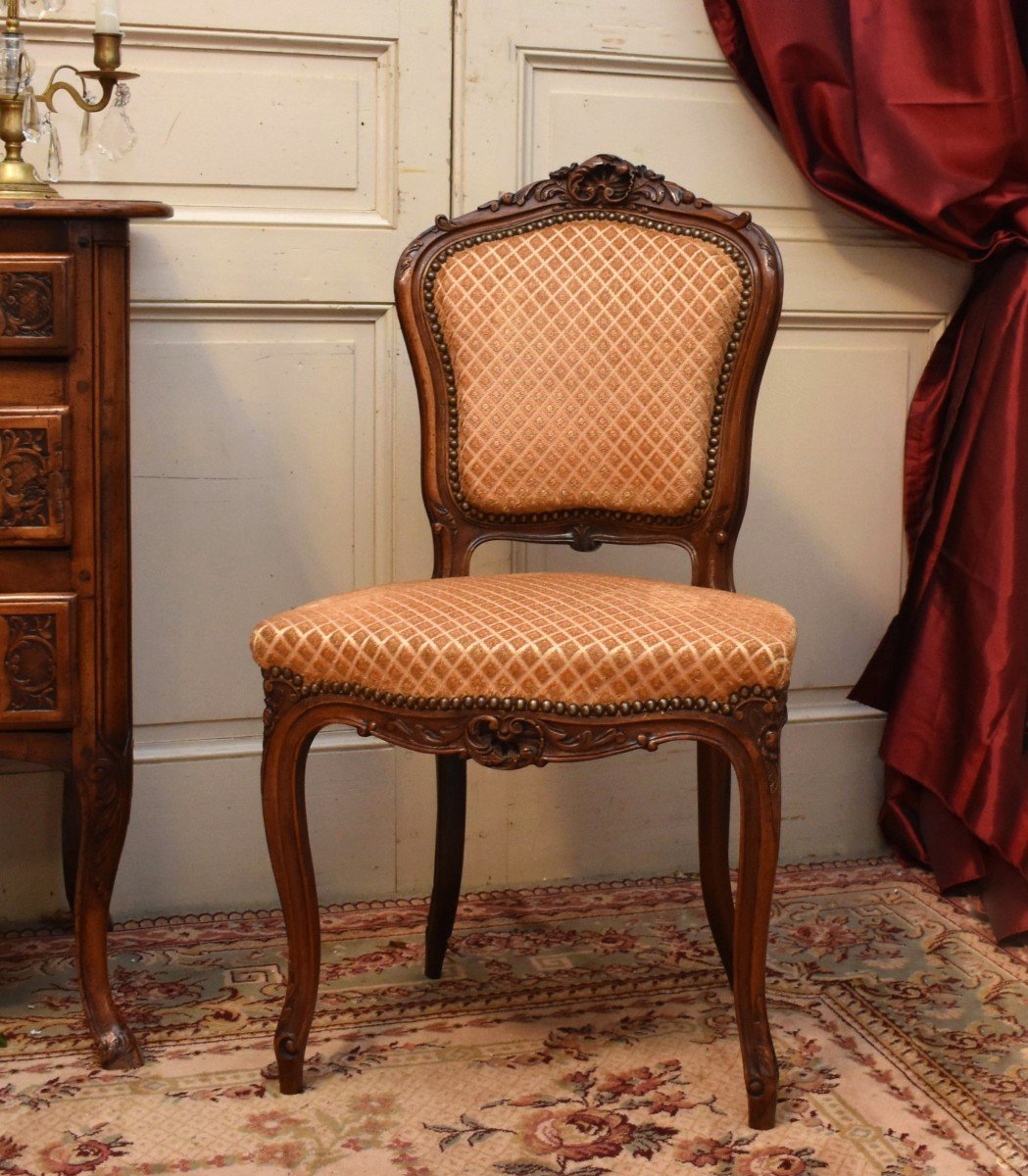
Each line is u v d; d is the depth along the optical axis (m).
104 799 1.76
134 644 2.30
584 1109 1.69
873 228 2.51
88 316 1.67
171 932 2.26
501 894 2.44
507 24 2.30
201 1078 1.76
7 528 1.68
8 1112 1.67
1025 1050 1.85
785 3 2.32
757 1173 1.55
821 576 2.60
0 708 1.71
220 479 2.30
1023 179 2.40
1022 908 2.25
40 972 2.09
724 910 1.97
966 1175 1.55
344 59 2.26
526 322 1.98
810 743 2.61
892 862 2.61
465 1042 1.87
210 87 2.21
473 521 2.02
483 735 1.57
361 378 2.34
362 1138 1.62
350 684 1.60
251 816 2.37
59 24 2.13
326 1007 1.97
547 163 2.37
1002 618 2.36
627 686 1.55
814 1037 1.88
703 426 1.96
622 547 2.48
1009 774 2.34
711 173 2.43
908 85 2.34
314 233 2.27
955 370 2.51
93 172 2.19
